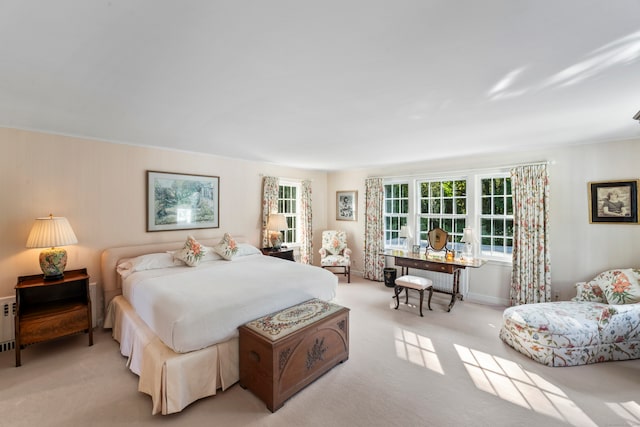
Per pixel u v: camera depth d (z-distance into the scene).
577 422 1.88
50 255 2.84
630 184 3.27
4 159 2.84
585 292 3.31
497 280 4.21
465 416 1.93
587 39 1.34
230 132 3.06
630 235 3.30
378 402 2.07
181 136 3.26
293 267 3.52
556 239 3.74
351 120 2.61
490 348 2.87
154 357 2.02
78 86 1.90
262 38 1.35
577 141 3.45
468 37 1.33
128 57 1.53
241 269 3.40
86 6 1.12
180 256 3.54
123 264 3.31
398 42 1.38
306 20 1.22
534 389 2.22
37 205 3.02
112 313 3.18
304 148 3.89
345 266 5.39
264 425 1.85
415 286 3.81
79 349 2.81
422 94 2.01
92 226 3.37
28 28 1.26
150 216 3.82
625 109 2.30
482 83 1.83
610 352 2.62
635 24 1.23
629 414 1.95
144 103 2.21
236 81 1.82
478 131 2.98
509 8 1.14
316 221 6.25
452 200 4.75
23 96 2.08
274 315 2.49
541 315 2.76
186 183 4.18
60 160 3.15
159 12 1.17
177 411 1.92
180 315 2.05
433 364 2.58
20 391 2.17
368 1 1.09
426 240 5.06
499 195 4.27
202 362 2.09
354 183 6.02
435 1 1.10
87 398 2.10
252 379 2.16
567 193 3.65
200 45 1.41
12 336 2.82
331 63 1.59
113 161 3.52
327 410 1.99
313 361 2.29
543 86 1.87
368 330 3.29
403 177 5.27
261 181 5.18
